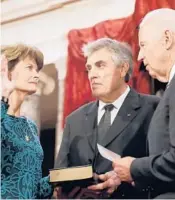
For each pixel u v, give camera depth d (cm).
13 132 203
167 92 194
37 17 232
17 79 222
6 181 194
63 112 216
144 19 208
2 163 195
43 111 219
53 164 211
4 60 225
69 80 219
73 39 222
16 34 233
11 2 238
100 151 204
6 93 220
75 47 221
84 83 216
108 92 210
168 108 191
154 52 204
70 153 210
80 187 202
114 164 199
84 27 222
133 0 212
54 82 221
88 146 207
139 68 206
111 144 202
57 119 216
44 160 213
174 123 187
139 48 207
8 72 224
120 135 202
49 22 229
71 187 203
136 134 198
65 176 204
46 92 221
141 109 200
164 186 185
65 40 224
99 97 211
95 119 210
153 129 193
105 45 214
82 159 206
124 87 207
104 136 205
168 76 198
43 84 222
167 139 187
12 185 194
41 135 216
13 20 236
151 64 203
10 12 237
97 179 200
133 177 193
